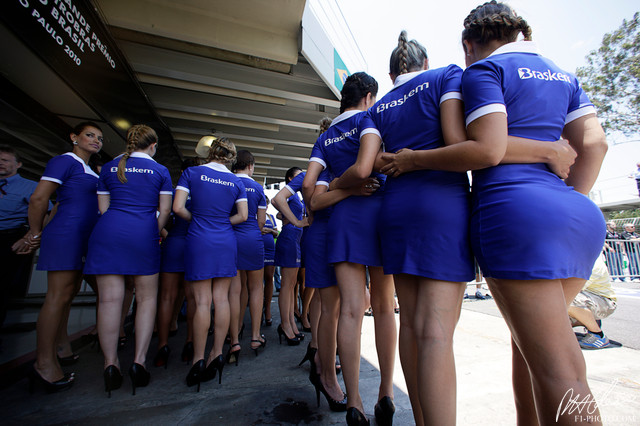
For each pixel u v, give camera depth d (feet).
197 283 6.62
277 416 5.03
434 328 3.01
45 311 6.11
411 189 3.41
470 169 2.90
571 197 2.71
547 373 2.47
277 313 15.07
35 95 7.74
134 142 6.75
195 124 17.90
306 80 14.55
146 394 5.92
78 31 7.41
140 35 11.41
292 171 11.03
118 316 6.14
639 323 11.32
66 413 5.17
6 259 7.39
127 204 6.43
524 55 3.11
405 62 4.30
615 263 25.84
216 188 7.12
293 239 9.90
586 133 3.21
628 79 37.63
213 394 5.90
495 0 3.61
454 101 3.26
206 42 11.01
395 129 3.83
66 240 6.33
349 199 4.77
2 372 6.20
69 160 6.76
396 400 5.51
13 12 5.44
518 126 2.91
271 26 11.76
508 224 2.65
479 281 17.95
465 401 5.28
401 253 3.35
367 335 10.10
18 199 7.68
